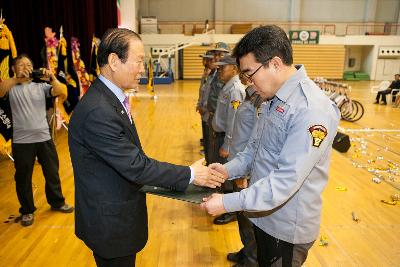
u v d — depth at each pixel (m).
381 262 2.27
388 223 2.81
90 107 1.19
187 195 1.31
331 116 1.10
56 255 2.31
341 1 17.56
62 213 2.93
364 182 3.78
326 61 17.55
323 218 2.89
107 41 1.21
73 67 5.22
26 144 2.61
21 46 4.18
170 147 5.11
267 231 1.25
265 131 1.23
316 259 2.29
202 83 4.49
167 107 8.87
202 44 16.80
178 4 17.30
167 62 16.98
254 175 1.30
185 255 2.33
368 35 17.34
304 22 17.81
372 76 17.97
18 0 4.07
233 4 17.41
